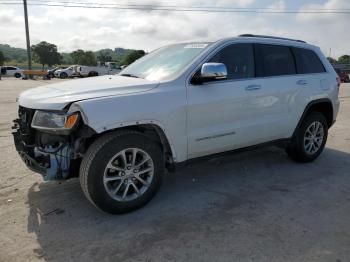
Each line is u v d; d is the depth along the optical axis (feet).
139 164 12.57
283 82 16.58
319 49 19.40
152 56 16.25
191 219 12.30
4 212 12.69
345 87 81.66
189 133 13.58
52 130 11.46
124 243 10.78
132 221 12.12
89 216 12.43
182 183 15.61
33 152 12.84
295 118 17.33
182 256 10.14
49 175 12.03
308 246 10.68
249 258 10.05
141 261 9.91
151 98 12.43
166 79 13.43
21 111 13.28
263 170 17.42
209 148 14.34
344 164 18.61
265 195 14.42
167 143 13.25
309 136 18.40
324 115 19.79
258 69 15.89
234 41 15.19
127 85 12.69
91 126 11.16
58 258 10.05
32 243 10.75
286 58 17.26
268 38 16.72
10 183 15.33
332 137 24.71
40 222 12.01
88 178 11.60
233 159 19.02
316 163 18.72
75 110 11.16
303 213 12.84
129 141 12.05
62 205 13.26
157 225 11.87
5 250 10.39
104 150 11.60
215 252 10.34
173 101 12.92
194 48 14.88
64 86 13.29
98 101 11.43
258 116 15.78
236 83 14.82
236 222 12.10
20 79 129.70
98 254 10.23
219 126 14.43
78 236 11.16
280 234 11.34
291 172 17.21
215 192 14.67
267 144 16.71
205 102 13.74
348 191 14.96
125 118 11.74
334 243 10.87
